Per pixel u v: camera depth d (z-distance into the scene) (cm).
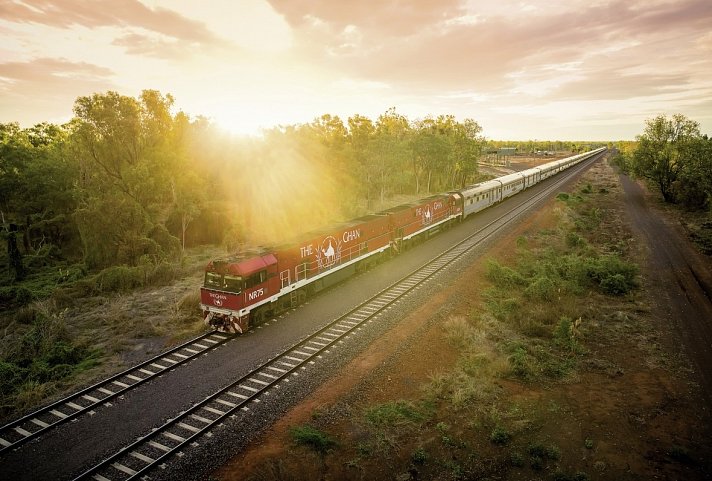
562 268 3303
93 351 1966
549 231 4516
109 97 3784
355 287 2814
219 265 2075
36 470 1219
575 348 2114
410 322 2222
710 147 5056
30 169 4353
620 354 2108
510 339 2173
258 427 1399
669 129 6109
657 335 2309
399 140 7150
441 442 1396
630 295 2873
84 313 2489
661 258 3734
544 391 1747
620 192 7450
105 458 1266
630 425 1545
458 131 8019
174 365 1777
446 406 1585
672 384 1830
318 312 2375
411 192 7869
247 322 2102
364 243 3106
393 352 1905
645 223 5075
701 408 1659
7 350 1956
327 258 2702
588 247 3928
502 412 1576
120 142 3862
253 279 2112
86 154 3916
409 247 3831
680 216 5400
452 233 4419
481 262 3291
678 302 2773
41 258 3794
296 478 1195
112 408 1508
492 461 1334
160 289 2856
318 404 1530
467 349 1998
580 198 6494
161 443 1323
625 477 1292
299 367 1766
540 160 16438
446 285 2783
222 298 2070
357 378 1697
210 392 1594
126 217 3431
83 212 3441
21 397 1555
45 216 4419
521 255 3650
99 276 2919
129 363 1841
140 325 2220
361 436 1384
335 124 7750
